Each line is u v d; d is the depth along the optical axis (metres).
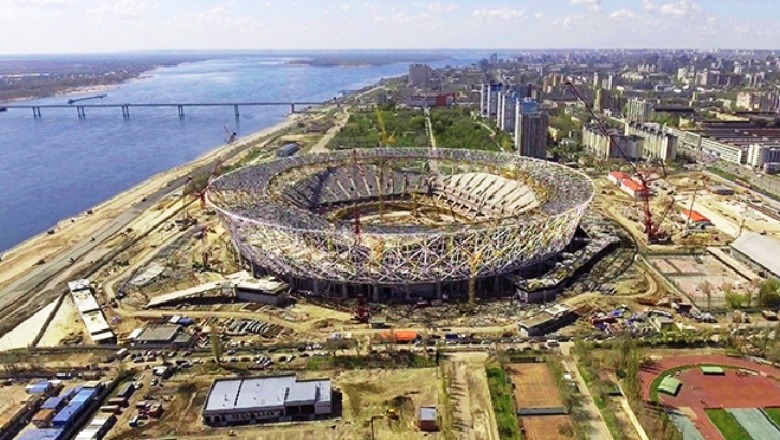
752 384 192.75
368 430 174.25
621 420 175.38
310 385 189.88
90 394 188.88
